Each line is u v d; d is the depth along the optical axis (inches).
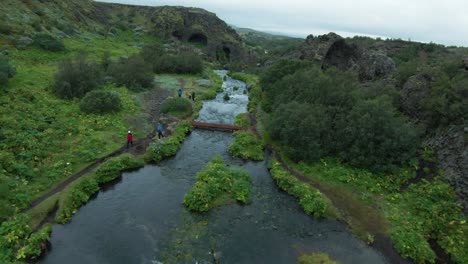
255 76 3336.6
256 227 843.4
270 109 1793.8
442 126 1149.1
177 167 1151.0
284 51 4010.8
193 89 2299.5
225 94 2338.8
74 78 1673.2
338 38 2536.9
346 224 876.6
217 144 1390.3
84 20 3732.8
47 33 2642.7
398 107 1352.1
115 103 1518.2
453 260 765.9
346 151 1183.6
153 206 901.8
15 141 1039.6
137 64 2158.0
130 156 1131.3
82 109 1464.1
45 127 1207.6
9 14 2544.3
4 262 624.7
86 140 1192.8
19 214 763.4
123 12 4753.9
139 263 687.7
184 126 1508.4
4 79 1505.9
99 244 735.7
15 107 1283.2
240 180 1036.5
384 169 1087.0
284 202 971.9
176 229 808.3
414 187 1013.2
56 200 858.1
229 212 898.1
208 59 4242.1
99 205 890.7
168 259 704.4
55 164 999.0
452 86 1124.5
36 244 691.4
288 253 753.6
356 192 1011.3
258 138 1443.2
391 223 876.0
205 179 1023.0
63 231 769.6
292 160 1208.2
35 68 1964.8
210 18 4990.2
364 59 2187.5
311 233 833.5
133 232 785.6
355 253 770.2
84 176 984.9
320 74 1534.2
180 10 4820.4
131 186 1002.7
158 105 1795.0
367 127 1134.4
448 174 997.2
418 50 3198.8
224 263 703.7
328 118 1242.0
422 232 845.8
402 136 1107.9
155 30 4409.5
